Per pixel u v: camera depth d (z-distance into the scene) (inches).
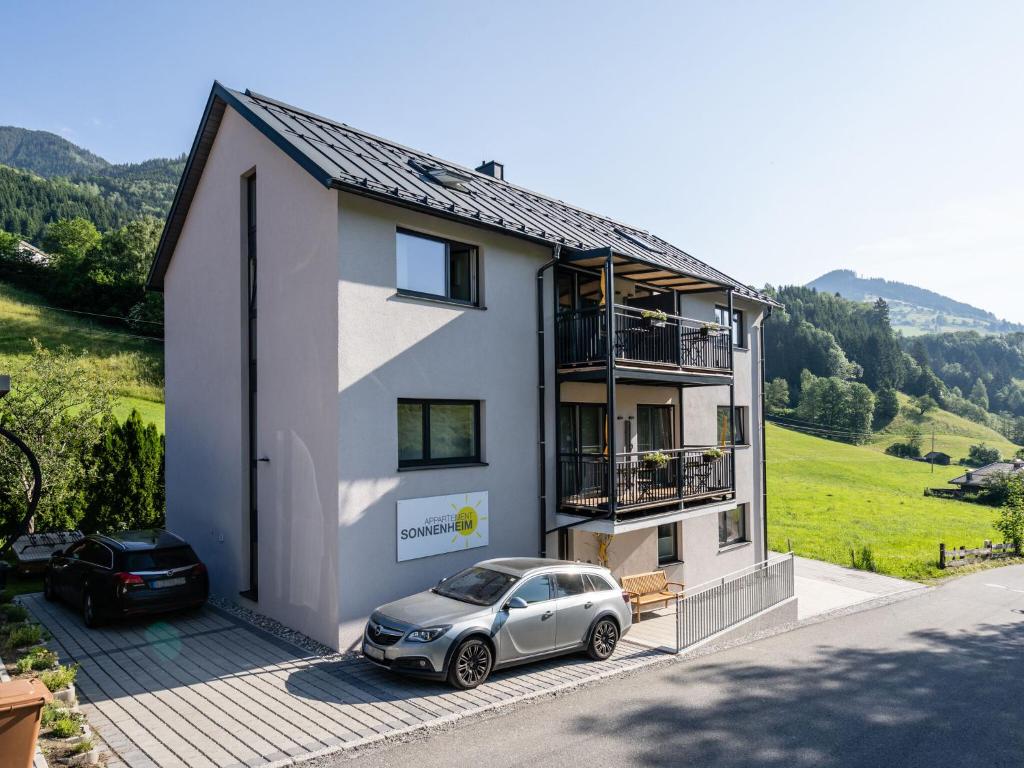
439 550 445.1
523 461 505.0
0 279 2237.9
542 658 377.1
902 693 381.7
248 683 340.5
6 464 611.2
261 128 451.5
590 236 613.3
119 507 700.7
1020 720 342.3
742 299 776.3
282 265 449.4
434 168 557.3
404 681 348.5
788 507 1766.7
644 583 574.6
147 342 1974.7
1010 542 1106.7
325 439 405.7
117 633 418.6
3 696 185.0
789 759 281.6
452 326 460.4
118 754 261.3
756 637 526.6
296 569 428.5
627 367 522.9
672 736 299.0
